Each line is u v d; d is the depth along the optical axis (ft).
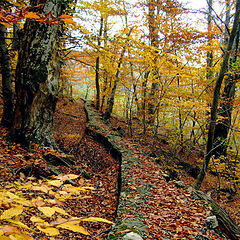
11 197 2.48
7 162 12.17
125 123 48.11
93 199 15.61
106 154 27.66
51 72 17.65
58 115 41.16
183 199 14.12
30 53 16.58
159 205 13.03
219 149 32.86
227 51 18.40
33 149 16.49
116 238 8.77
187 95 29.60
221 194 27.73
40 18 3.05
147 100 32.86
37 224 2.02
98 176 20.75
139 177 17.66
